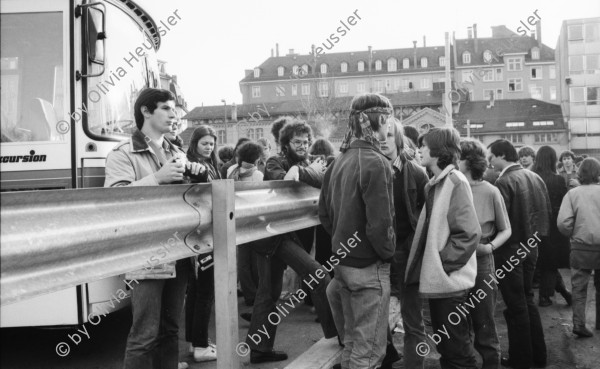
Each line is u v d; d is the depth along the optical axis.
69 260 2.16
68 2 4.82
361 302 3.72
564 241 7.57
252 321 5.04
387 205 3.59
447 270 3.88
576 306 6.16
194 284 5.28
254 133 59.06
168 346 3.78
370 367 3.67
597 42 69.44
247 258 7.09
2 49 4.78
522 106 85.75
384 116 3.77
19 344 5.80
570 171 10.30
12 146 4.75
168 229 2.67
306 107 46.03
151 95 3.81
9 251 1.89
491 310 4.45
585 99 70.31
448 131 3.99
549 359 5.42
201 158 5.42
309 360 4.61
